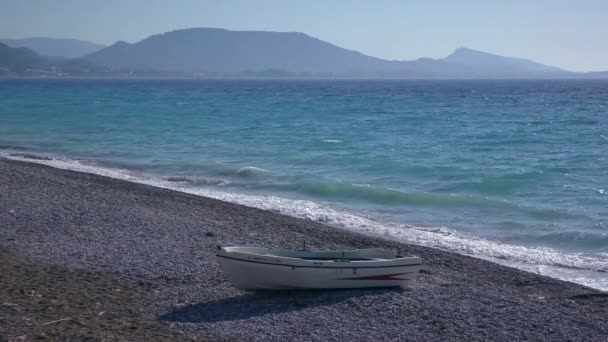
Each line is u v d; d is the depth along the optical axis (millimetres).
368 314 9711
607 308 10398
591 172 24797
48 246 13234
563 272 13180
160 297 10297
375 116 54094
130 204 17969
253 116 54188
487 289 11352
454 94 104938
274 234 15180
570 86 162125
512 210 18844
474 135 38188
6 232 14336
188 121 48781
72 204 17484
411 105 71062
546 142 34438
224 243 13992
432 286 11305
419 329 9234
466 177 23938
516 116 52875
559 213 18297
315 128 43156
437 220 17938
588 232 16266
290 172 25500
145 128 43188
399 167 26250
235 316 9531
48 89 125375
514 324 9555
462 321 9578
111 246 13383
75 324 8938
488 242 15594
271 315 9594
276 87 159250
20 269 11547
